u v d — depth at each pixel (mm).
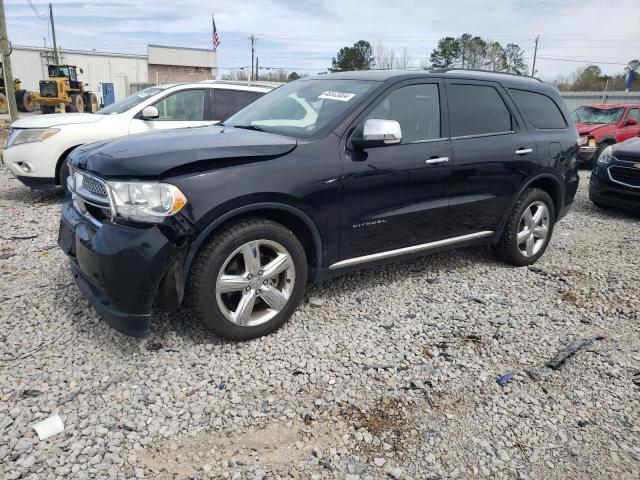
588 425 2711
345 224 3605
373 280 4520
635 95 31156
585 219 7355
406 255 4109
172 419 2631
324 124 3633
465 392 2953
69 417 2600
